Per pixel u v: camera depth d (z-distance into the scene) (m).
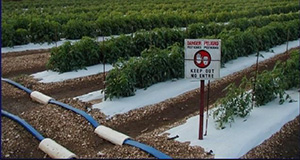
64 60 9.22
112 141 5.43
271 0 29.64
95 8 21.86
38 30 13.35
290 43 13.19
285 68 7.46
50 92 8.00
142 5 24.34
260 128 5.69
